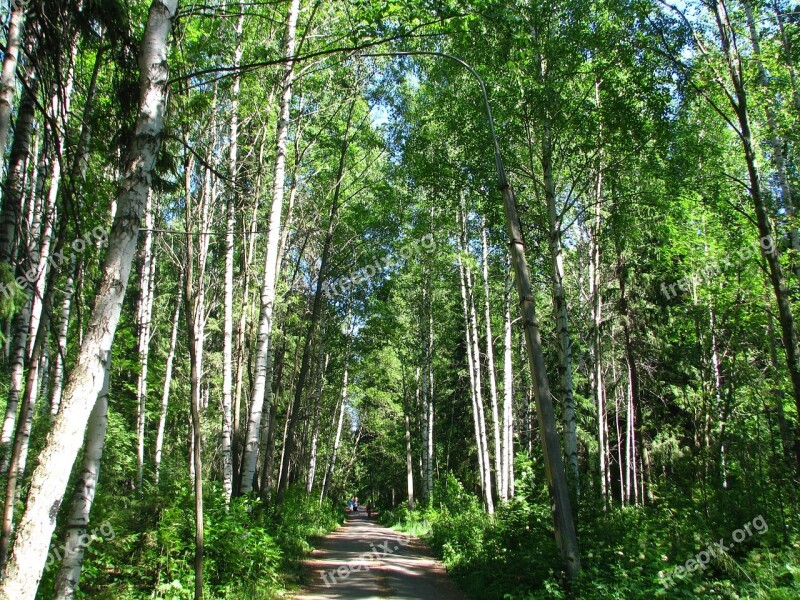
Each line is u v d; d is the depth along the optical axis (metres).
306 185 18.50
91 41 5.68
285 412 27.58
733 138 13.62
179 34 6.16
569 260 20.31
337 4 12.34
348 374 30.95
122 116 5.79
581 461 24.00
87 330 4.37
